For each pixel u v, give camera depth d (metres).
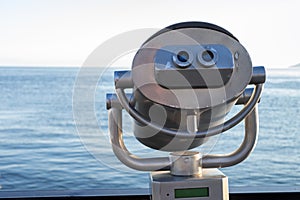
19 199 1.95
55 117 15.77
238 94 0.94
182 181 1.05
